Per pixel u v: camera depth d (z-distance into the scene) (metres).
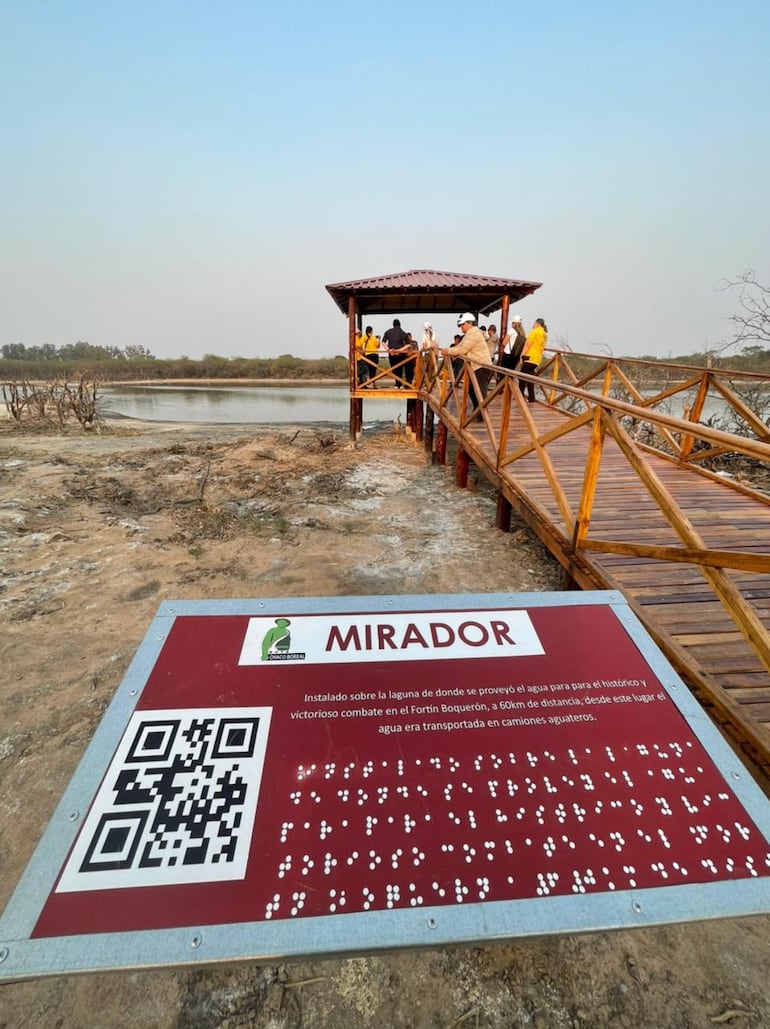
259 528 4.90
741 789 1.14
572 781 1.14
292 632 1.44
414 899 0.94
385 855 1.00
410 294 8.77
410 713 1.27
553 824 1.07
